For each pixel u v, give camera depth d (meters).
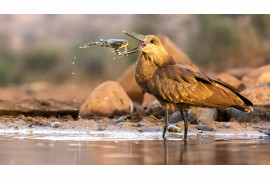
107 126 21.05
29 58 70.50
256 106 23.62
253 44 63.94
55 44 75.94
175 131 19.77
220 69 61.34
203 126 20.52
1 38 77.38
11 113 24.59
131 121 23.03
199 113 21.89
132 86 29.59
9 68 65.88
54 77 67.19
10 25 81.50
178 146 15.22
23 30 80.31
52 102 33.19
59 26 80.69
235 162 12.29
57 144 15.47
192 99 17.77
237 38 64.25
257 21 65.56
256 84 27.06
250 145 15.53
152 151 14.04
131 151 14.00
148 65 18.50
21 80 66.12
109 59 67.06
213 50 64.44
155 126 21.14
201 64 63.38
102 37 75.56
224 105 17.88
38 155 13.16
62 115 25.23
